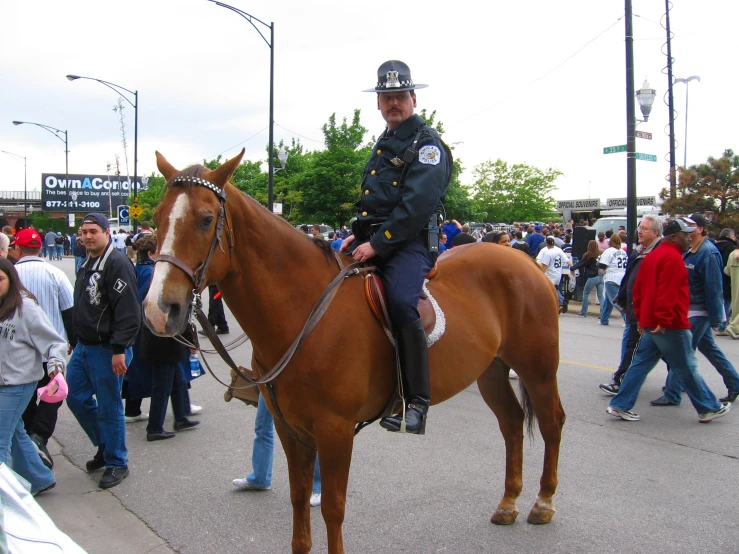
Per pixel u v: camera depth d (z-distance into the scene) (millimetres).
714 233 15039
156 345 5363
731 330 11211
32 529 2248
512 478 4008
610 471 4809
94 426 4812
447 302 3504
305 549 3211
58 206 58219
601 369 8422
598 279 13719
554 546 3635
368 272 3201
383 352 3107
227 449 5359
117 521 4020
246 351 9414
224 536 3805
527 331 3928
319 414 2916
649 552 3555
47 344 4133
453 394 3520
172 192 2623
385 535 3771
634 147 13484
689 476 4707
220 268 2715
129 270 4531
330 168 26922
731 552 3543
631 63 13375
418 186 3107
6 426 4070
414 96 3426
